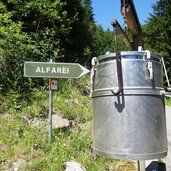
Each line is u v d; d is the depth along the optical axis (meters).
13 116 6.21
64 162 5.08
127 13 3.85
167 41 31.34
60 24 10.53
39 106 6.73
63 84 8.14
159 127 2.91
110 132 2.87
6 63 7.28
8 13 8.17
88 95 8.62
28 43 8.73
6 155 5.05
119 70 2.87
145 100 2.85
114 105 2.87
